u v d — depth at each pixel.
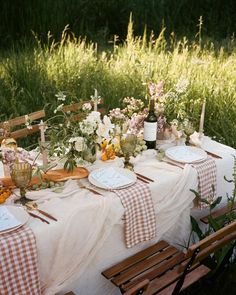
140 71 5.89
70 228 2.30
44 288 2.32
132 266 2.60
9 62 6.19
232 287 3.01
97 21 8.75
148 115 3.09
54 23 7.97
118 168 2.79
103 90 5.52
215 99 5.32
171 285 2.52
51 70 5.95
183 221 2.95
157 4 8.87
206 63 6.22
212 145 3.36
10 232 2.15
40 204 2.41
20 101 5.20
